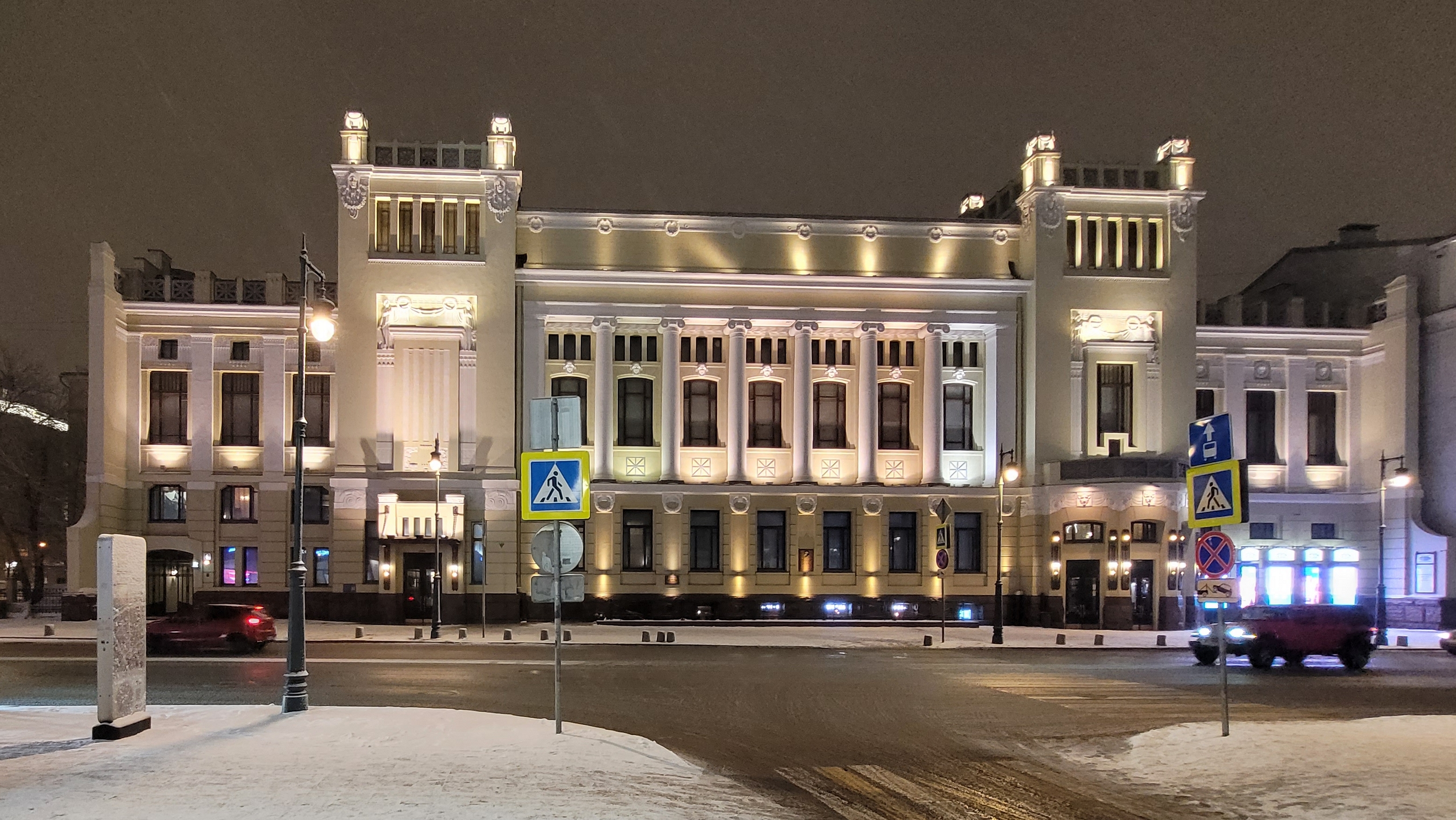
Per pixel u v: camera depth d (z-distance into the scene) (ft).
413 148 149.59
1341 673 93.76
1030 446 155.63
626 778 41.22
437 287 148.05
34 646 108.99
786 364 158.51
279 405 153.99
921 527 157.07
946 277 158.20
